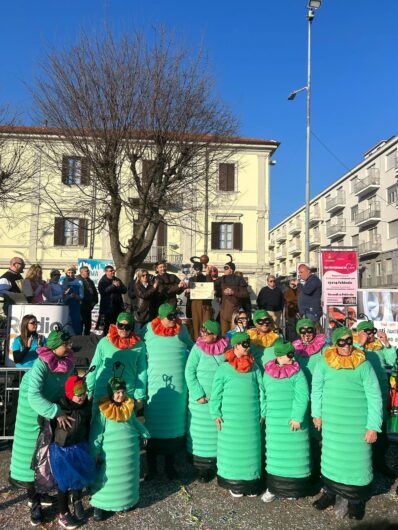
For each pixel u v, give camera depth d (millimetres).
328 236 54219
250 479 4203
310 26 19984
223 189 27547
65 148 13297
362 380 3939
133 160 12055
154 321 4980
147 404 4723
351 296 10266
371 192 45906
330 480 3906
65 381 4020
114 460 3875
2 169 16266
